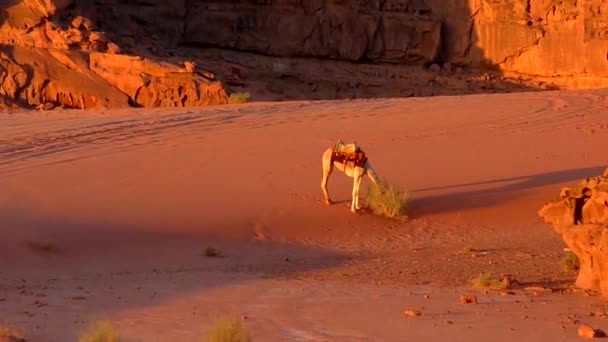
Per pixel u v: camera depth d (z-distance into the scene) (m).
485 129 60.62
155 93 109.25
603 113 65.31
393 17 138.75
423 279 31.80
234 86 124.88
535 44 134.38
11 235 37.09
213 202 45.09
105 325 20.94
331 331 22.41
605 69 128.50
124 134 57.44
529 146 56.75
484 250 39.25
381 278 32.25
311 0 138.00
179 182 47.44
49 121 63.22
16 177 46.12
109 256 37.19
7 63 109.19
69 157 50.88
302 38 136.75
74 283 31.11
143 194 45.25
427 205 47.31
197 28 135.25
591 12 130.50
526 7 136.12
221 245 40.16
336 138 57.53
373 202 45.94
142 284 30.75
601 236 26.44
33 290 29.38
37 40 111.69
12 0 113.19
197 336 22.05
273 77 132.38
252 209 44.66
